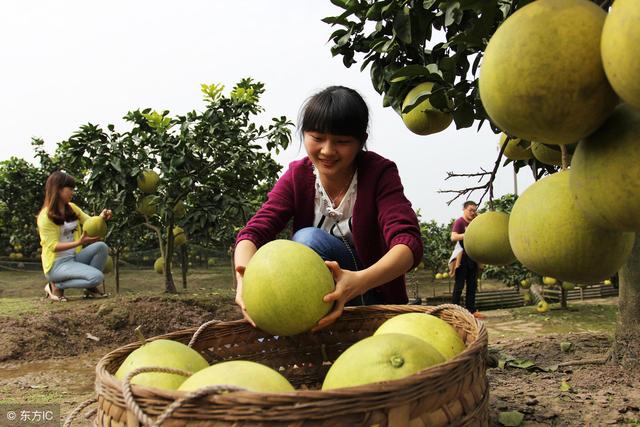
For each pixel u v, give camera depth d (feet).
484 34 7.64
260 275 6.38
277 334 6.70
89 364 16.12
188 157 23.13
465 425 4.86
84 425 9.95
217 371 4.88
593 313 23.90
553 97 4.30
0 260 42.19
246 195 27.14
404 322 6.53
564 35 4.25
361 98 7.80
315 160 7.97
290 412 4.09
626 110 4.66
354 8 11.41
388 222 8.20
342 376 5.24
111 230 25.05
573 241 5.36
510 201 31.32
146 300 21.03
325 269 6.56
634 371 10.48
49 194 22.72
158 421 4.12
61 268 22.62
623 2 3.94
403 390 4.33
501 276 34.53
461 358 4.83
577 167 4.91
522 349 13.07
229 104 23.93
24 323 17.88
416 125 10.50
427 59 10.89
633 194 4.45
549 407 8.90
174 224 25.25
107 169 23.15
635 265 10.66
